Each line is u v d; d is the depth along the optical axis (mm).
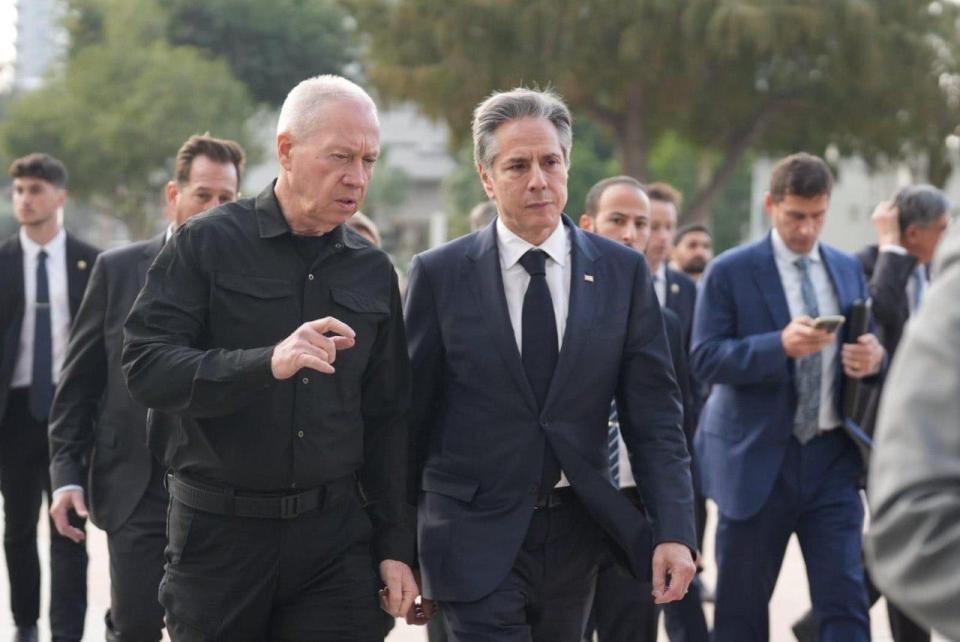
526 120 4461
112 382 5668
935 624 1800
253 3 62844
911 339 1903
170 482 4227
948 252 1942
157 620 5520
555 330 4523
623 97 37531
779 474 5906
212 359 3812
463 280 4562
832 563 5824
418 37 37969
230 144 6035
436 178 97625
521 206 4461
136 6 55469
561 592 4566
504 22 36344
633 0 35406
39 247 7695
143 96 52031
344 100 4012
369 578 4199
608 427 4613
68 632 7094
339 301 4121
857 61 36438
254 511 4039
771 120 39781
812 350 5645
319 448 4055
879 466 1882
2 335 7598
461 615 4387
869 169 41531
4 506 7691
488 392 4477
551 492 4512
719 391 6164
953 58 38625
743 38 34844
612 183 6438
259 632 4160
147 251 5762
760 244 6133
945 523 1795
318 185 3992
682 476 4520
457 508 4461
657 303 4668
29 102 53375
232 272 4059
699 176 53844
